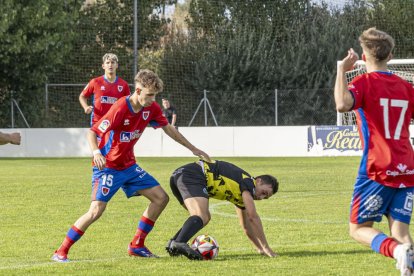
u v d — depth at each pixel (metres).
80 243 17.73
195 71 68.06
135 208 24.83
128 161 15.64
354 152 52.94
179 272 13.92
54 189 31.25
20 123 61.44
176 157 54.41
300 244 17.33
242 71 67.56
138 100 15.00
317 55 67.88
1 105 62.25
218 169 15.67
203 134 55.19
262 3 70.56
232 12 70.69
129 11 69.50
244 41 68.50
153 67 69.62
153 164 46.41
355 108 11.54
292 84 68.19
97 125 15.08
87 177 37.41
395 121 11.59
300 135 54.12
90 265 14.71
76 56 67.31
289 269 14.18
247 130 54.81
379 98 11.55
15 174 39.44
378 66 11.79
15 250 16.77
